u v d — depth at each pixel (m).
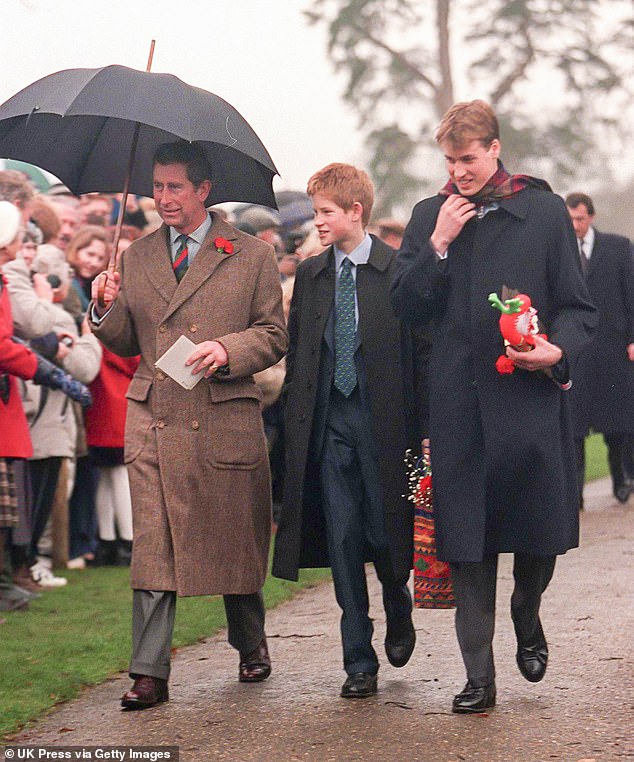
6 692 19.70
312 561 20.20
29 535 27.50
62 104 18.22
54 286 29.14
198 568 19.08
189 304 19.44
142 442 19.42
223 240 19.69
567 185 119.94
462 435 18.06
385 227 37.88
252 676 20.14
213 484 19.25
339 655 21.78
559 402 18.16
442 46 117.94
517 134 116.94
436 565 18.86
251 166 20.28
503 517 17.97
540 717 17.67
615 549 31.69
